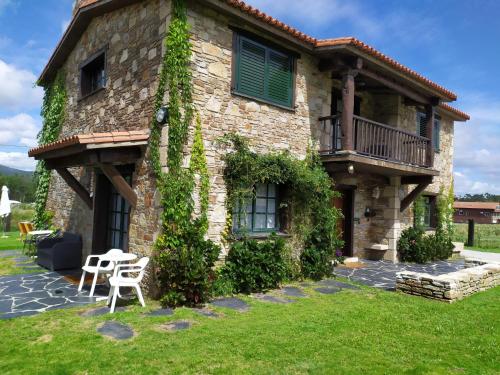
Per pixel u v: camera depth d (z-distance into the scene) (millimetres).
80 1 10086
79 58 10062
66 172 8195
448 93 10383
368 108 11172
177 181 6082
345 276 8516
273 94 7754
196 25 6484
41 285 6992
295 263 7945
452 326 5133
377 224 11391
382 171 9938
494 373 3750
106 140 6184
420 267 10289
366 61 8258
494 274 7926
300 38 7641
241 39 7168
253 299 6312
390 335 4727
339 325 5035
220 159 6812
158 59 6535
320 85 8766
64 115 11188
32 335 4418
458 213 49062
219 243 6773
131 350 4020
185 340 4332
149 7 6957
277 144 7789
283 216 8109
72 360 3768
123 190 6699
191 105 6328
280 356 3979
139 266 5973
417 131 12258
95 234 8695
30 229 12430
